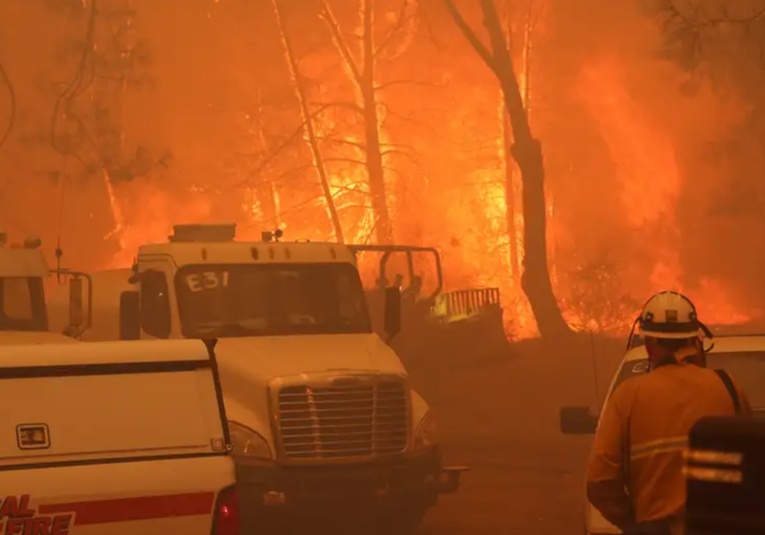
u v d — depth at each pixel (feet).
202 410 21.77
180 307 40.93
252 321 41.55
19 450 20.66
